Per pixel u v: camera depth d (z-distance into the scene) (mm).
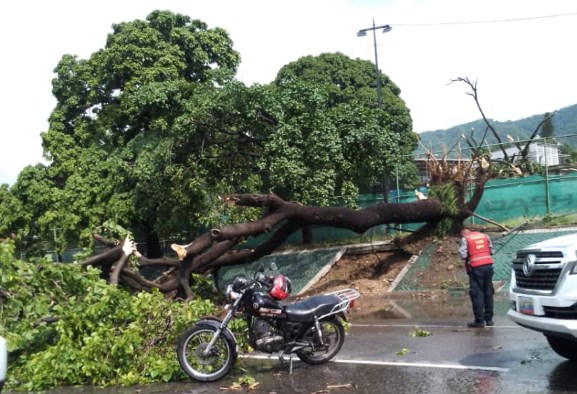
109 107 22375
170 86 20266
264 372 7645
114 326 7996
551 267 6125
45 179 22938
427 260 17172
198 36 23062
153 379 7336
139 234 24016
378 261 18469
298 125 16766
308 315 7535
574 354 6941
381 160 17891
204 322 7352
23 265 8320
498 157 24250
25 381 7422
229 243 14383
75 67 23578
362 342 9227
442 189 17641
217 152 19000
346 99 31500
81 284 8555
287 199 19203
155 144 19984
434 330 9836
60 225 21797
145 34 22062
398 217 16812
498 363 7094
